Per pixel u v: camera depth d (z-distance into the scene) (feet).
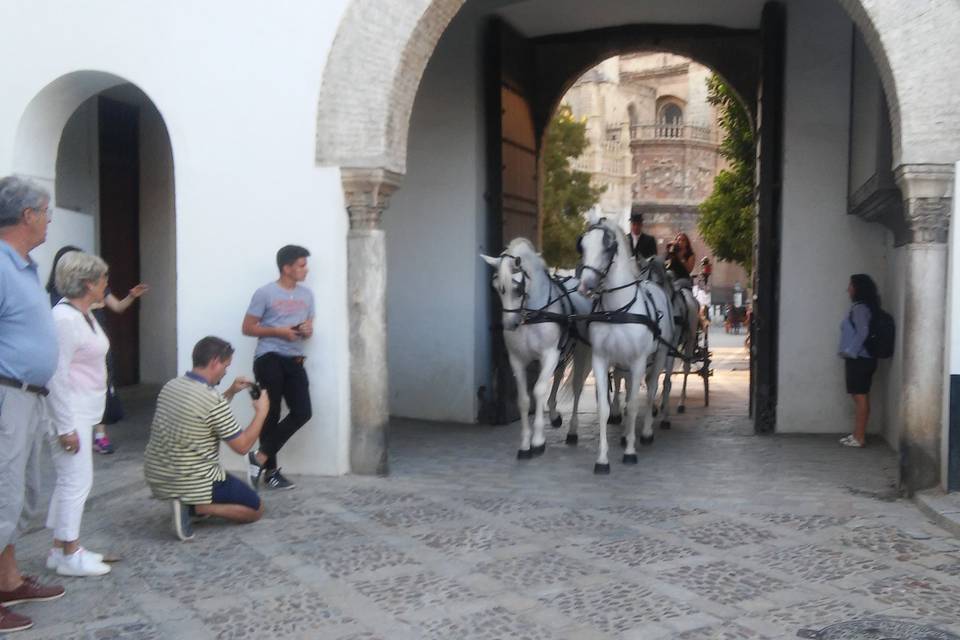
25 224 14.79
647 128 163.32
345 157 25.08
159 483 19.58
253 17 25.46
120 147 39.99
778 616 15.44
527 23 39.37
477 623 15.23
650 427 32.07
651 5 37.63
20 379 14.48
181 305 26.11
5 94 27.30
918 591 16.58
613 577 17.44
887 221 30.01
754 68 41.11
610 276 27.25
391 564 18.22
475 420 36.91
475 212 36.60
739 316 115.85
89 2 26.53
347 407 25.99
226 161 25.76
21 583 16.02
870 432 33.76
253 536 20.08
